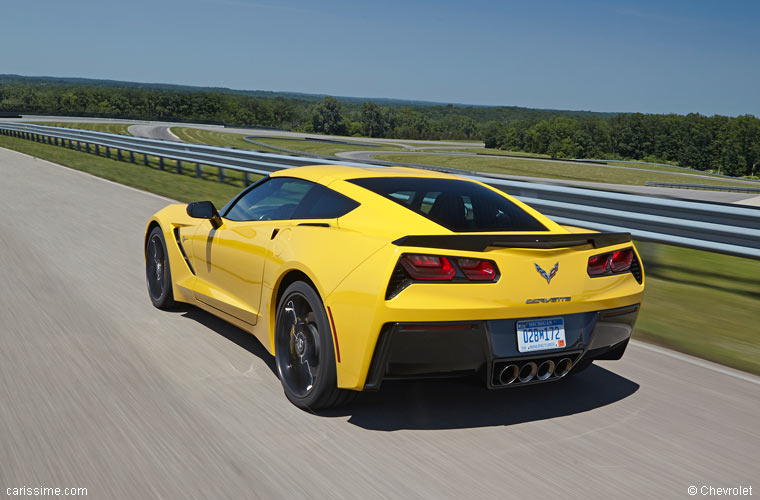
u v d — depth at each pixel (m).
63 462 2.51
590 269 3.08
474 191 3.55
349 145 90.12
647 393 3.58
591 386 3.66
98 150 24.84
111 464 2.51
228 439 2.76
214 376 3.50
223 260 3.92
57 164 19.52
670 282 7.15
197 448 2.67
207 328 4.34
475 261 2.78
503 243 2.81
